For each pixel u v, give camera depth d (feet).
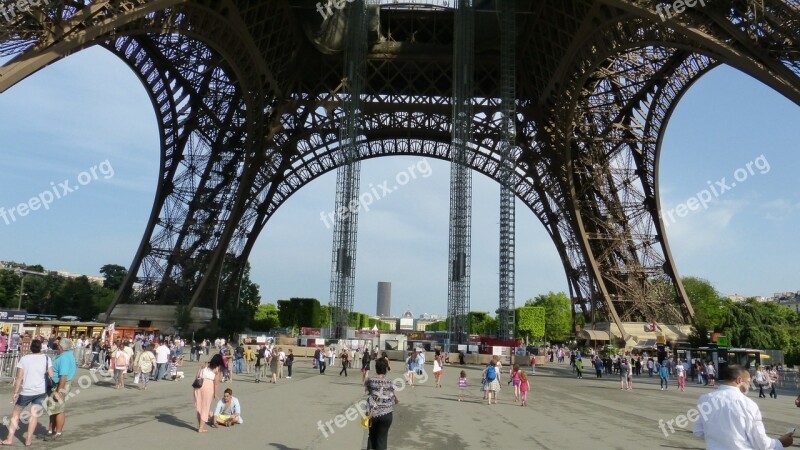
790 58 131.75
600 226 293.84
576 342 323.37
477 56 290.35
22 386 62.44
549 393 162.20
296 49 266.16
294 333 471.21
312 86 299.17
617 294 291.38
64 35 132.98
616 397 155.22
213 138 295.69
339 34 273.75
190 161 295.69
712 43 139.13
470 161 330.13
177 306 281.33
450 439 80.18
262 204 348.79
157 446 66.08
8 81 122.42
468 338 291.17
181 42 244.63
